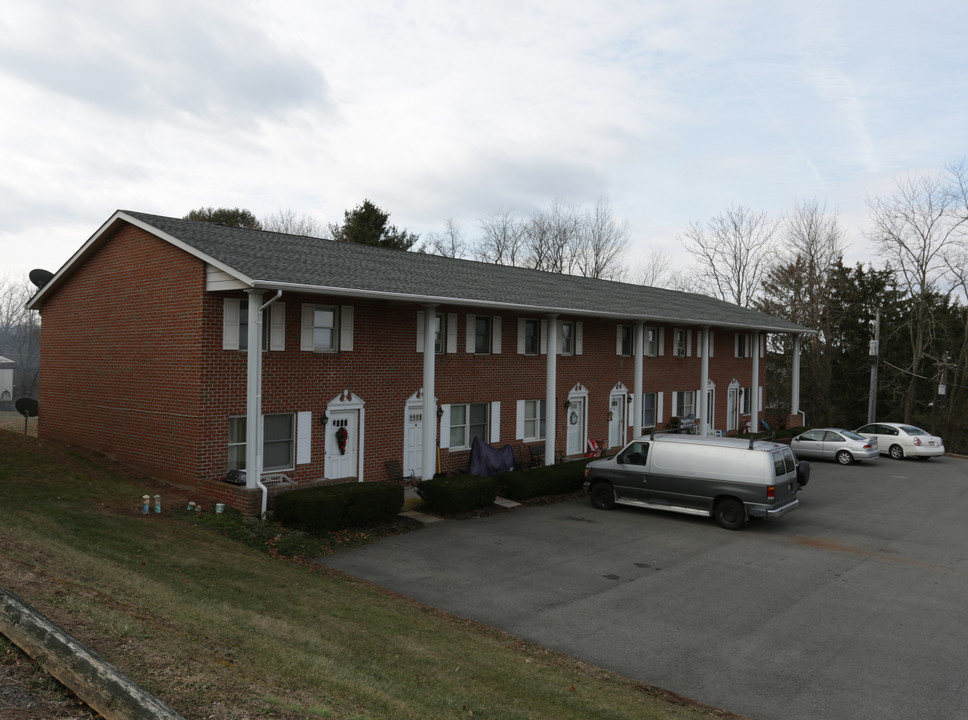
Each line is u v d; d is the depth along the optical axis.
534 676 8.64
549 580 13.21
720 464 17.77
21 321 64.19
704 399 31.12
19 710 4.93
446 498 18.02
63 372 21.19
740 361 38.81
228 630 7.84
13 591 7.10
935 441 31.78
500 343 24.17
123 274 18.84
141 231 18.23
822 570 14.20
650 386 31.78
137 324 18.34
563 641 10.34
